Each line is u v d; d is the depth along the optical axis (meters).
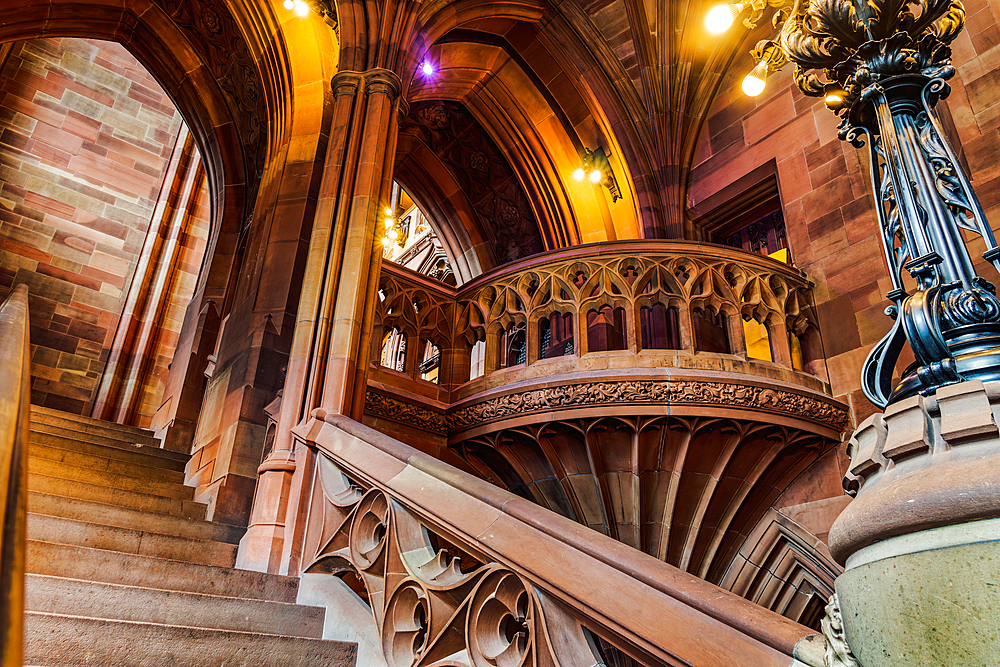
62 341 12.58
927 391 1.62
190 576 3.72
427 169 11.38
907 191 1.96
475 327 7.26
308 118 8.04
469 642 2.58
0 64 13.63
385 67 6.92
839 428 6.68
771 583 6.68
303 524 4.49
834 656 1.47
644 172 9.89
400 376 6.83
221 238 9.45
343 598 3.74
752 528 6.86
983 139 6.85
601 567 2.23
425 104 10.59
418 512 3.25
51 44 14.38
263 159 9.32
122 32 9.45
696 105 10.06
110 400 12.45
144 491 5.74
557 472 6.40
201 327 8.90
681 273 7.09
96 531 3.95
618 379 6.09
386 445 3.95
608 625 2.07
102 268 13.45
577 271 6.90
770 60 3.90
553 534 2.49
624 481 6.26
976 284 1.72
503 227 11.12
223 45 9.33
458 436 6.70
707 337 8.88
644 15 9.95
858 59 2.25
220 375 7.23
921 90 2.09
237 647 2.96
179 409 8.30
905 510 1.39
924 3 2.15
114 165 14.27
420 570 3.12
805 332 7.38
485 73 10.44
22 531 0.87
